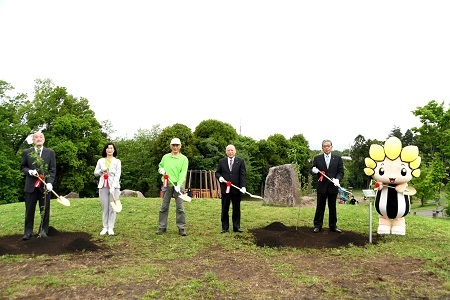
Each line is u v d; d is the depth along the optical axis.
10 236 7.86
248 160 39.19
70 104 33.03
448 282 4.78
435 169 23.66
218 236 7.73
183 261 5.78
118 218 9.92
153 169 35.91
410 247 6.89
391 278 4.98
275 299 4.26
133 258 5.95
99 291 4.47
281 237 7.25
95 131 32.34
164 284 4.68
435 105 22.98
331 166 8.29
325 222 9.73
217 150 36.44
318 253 6.35
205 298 4.28
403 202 7.96
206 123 39.56
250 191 40.94
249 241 7.19
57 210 10.98
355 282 4.82
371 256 6.18
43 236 7.34
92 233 8.04
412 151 7.87
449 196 23.42
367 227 9.02
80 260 5.81
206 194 24.30
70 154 28.84
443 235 8.27
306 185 9.16
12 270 5.30
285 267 5.46
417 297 4.35
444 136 22.64
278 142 46.12
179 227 7.93
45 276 4.96
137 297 4.29
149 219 9.84
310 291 4.50
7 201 26.22
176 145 8.22
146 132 39.19
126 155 36.25
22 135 29.75
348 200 19.38
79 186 30.42
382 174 8.05
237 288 4.57
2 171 26.08
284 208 12.11
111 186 7.88
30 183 7.34
